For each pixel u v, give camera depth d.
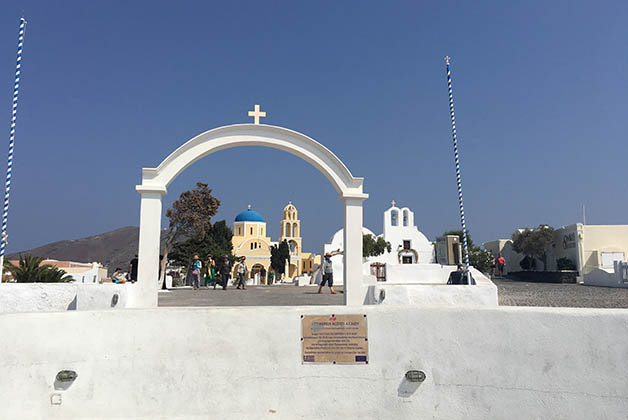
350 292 11.01
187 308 6.14
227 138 10.74
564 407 5.62
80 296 8.55
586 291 21.20
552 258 43.38
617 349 5.57
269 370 6.02
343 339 6.09
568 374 5.67
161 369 5.91
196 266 24.53
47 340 5.77
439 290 9.59
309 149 11.14
